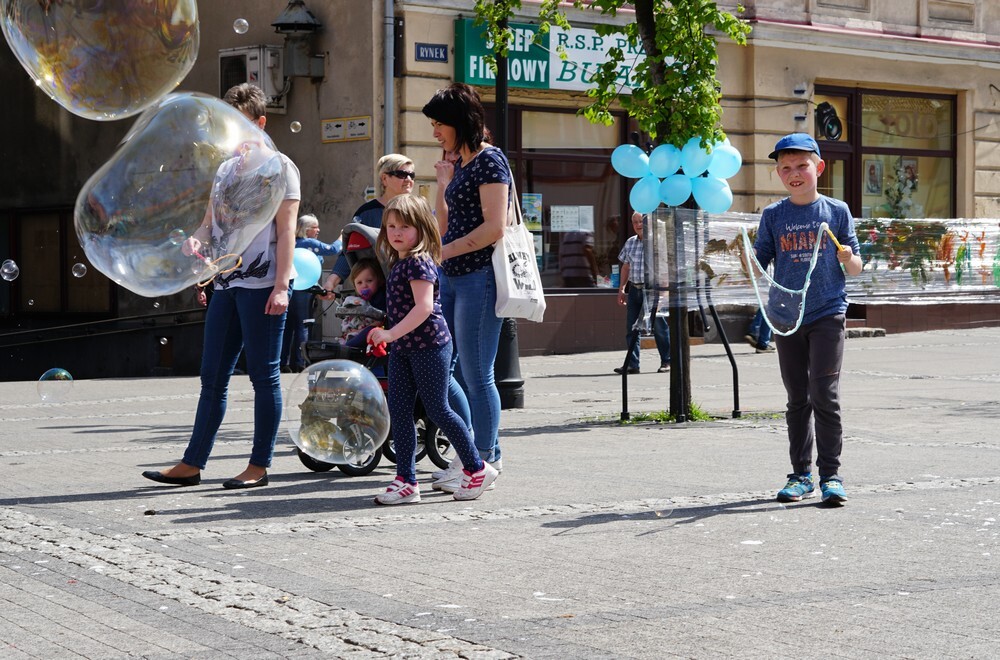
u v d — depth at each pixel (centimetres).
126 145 616
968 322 2205
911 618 430
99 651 407
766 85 2041
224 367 736
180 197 605
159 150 607
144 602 467
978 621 426
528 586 482
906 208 2241
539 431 995
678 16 1031
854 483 720
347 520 621
